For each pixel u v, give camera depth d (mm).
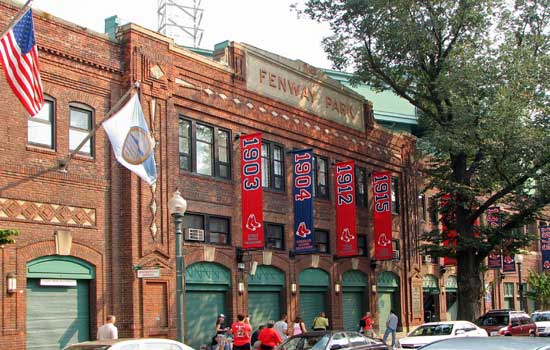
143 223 23062
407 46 32969
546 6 32500
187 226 25344
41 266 20359
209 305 26078
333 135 34188
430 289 41969
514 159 31094
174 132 24875
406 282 38938
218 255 26328
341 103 35188
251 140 26984
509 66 30469
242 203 26984
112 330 19781
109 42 23078
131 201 22781
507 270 47219
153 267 23172
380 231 35156
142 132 18625
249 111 28750
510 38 32062
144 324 22594
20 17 14688
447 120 33500
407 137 40656
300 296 31094
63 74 21562
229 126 27812
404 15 32750
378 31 33375
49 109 21188
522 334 29969
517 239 33250
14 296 19406
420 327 25812
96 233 22000
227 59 28016
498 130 29688
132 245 22578
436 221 43281
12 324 19266
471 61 31297
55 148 21109
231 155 27734
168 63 24812
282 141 30688
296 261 30578
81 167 21797
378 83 35844
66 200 21234
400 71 34812
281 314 29641
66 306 21109
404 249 39188
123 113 18359
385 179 35406
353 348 19188
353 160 35812
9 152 19812
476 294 33656
